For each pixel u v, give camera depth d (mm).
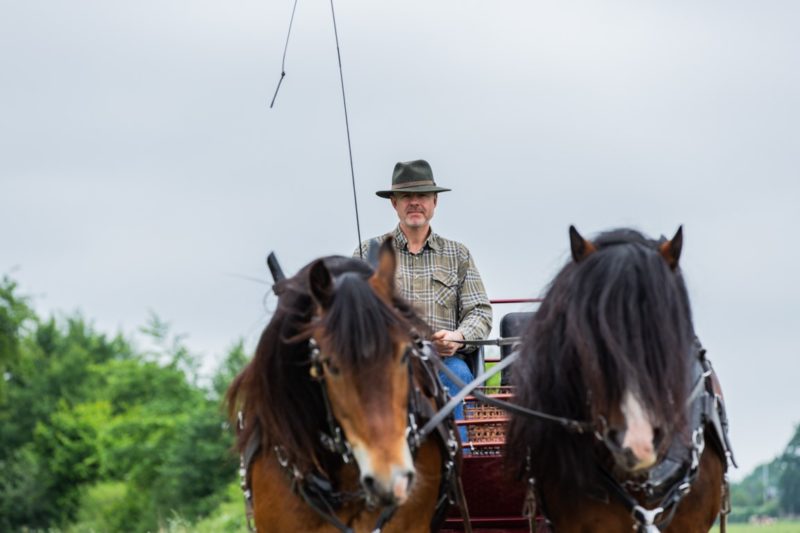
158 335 100562
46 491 84250
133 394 96812
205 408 76500
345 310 7480
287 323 8117
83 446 84750
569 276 8258
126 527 73812
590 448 8320
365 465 7281
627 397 7492
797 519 84375
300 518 8375
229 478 66562
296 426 8133
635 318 7645
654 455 7484
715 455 8758
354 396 7375
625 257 7887
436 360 9344
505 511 10336
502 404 8594
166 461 72000
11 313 62438
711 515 8797
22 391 93625
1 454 90062
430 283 11266
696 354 8555
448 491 9109
